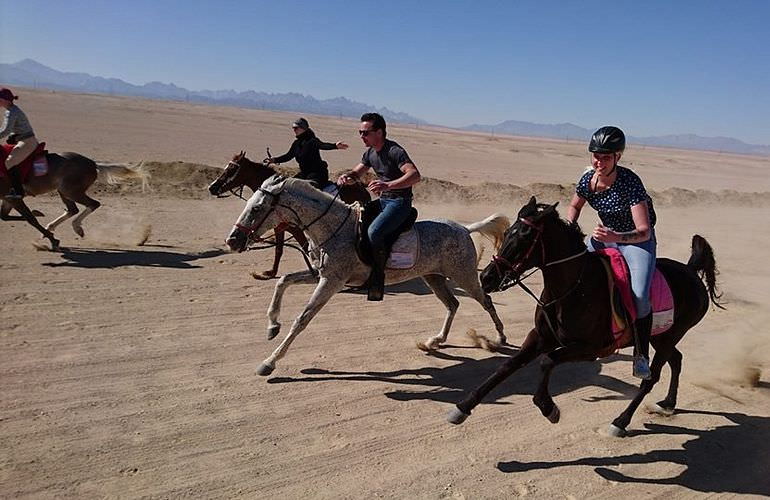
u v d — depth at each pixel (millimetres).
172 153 26203
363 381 6426
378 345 7512
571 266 4957
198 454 4801
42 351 6430
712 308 10500
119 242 11820
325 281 6477
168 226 13672
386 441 5234
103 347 6680
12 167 10117
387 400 6027
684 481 4969
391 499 4430
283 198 6340
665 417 6121
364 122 6375
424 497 4492
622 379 7031
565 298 5000
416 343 7688
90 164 11094
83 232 11797
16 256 10133
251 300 8812
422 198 20734
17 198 10242
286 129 59156
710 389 6895
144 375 6105
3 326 7008
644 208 4941
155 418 5293
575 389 6691
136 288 8898
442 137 92938
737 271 13648
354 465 4832
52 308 7734
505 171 36031
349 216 6609
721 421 6086
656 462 5234
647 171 47781
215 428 5215
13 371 5922
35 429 4953
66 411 5277
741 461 5332
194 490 4344
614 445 5473
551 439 5504
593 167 5098
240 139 38906
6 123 9992
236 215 15555
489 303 7566
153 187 17266
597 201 5184
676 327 5684
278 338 7402
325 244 6457
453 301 7508
